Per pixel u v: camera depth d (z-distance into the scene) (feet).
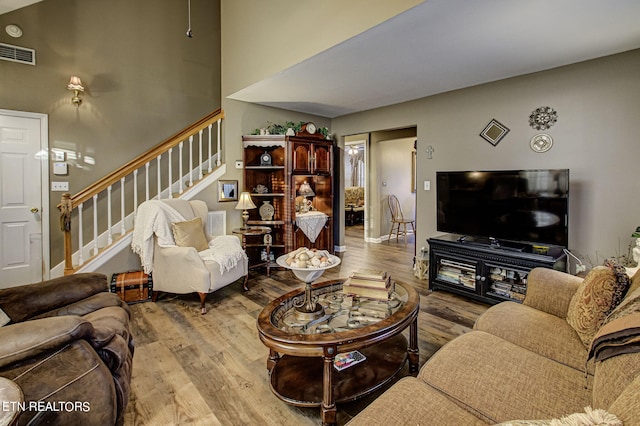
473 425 3.52
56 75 12.41
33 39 11.94
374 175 22.39
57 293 6.14
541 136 10.83
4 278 11.69
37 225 12.20
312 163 15.44
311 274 6.16
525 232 10.19
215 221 14.26
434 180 13.82
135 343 8.11
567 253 10.36
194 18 15.98
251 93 13.76
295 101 14.97
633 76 9.14
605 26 7.75
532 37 8.37
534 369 4.43
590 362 4.45
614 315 3.97
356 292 6.91
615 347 3.42
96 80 13.28
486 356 4.73
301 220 15.33
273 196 15.53
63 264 12.61
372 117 16.48
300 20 10.14
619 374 3.15
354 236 25.35
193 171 15.89
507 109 11.59
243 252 11.99
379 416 3.63
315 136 15.52
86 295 6.52
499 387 4.12
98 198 13.38
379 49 9.20
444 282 11.71
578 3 6.74
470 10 7.08
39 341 3.87
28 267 12.10
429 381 4.42
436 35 8.31
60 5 12.45
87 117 13.10
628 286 4.78
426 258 13.88
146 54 14.56
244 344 8.08
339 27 8.83
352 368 6.41
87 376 4.19
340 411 5.73
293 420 5.52
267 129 15.39
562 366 4.54
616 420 2.07
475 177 11.34
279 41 11.07
